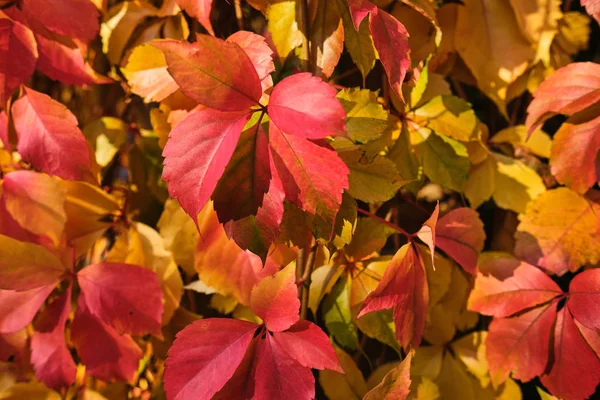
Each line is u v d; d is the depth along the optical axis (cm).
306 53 72
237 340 69
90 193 82
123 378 80
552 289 76
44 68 78
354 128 71
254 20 80
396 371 70
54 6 75
